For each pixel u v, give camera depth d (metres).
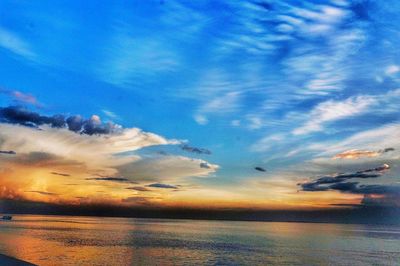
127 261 53.34
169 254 63.72
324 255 67.25
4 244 68.81
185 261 55.66
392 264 56.91
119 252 64.38
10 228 134.50
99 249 68.38
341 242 102.75
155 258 58.00
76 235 108.12
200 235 128.62
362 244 95.75
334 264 56.31
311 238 119.81
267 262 56.69
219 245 84.81
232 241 99.62
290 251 73.12
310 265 54.81
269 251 72.19
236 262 55.62
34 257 52.81
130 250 68.31
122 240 94.75
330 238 122.31
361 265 55.50
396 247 86.62
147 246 78.00
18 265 21.22
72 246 71.75
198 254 64.62
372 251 76.38
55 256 54.97
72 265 46.88
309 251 74.06
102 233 127.12
